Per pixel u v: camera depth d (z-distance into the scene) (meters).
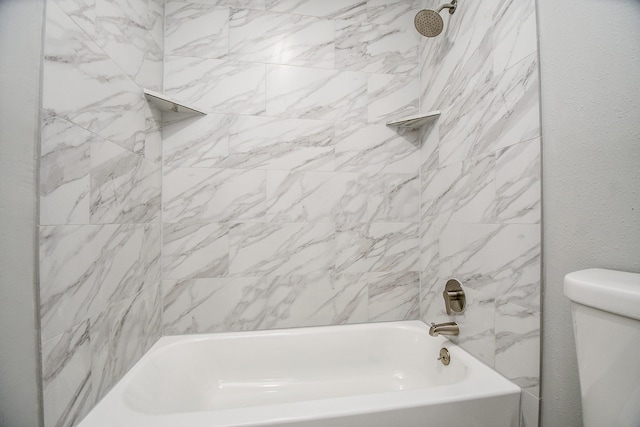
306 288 1.45
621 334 0.54
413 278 1.55
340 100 1.49
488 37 1.03
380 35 1.53
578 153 0.71
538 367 0.82
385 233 1.52
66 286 0.69
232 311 1.38
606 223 0.65
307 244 1.45
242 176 1.40
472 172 1.13
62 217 0.68
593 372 0.59
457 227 1.23
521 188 0.88
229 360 1.31
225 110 1.39
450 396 0.84
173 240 1.34
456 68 1.23
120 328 0.96
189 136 1.36
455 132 1.24
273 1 1.43
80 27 0.75
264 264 1.41
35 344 0.60
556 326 0.78
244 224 1.40
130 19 1.03
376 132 1.52
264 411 0.76
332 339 1.41
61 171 0.68
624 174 0.62
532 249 0.84
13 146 0.56
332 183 1.48
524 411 0.87
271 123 1.42
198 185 1.36
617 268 0.64
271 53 1.42
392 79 1.54
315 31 1.46
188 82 1.36
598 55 0.67
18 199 0.57
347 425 0.76
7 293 0.56
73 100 0.72
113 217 0.92
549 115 0.79
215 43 1.38
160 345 1.23
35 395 0.60
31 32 0.60
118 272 0.95
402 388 1.35
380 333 1.45
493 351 1.00
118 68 0.95
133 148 1.06
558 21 0.76
